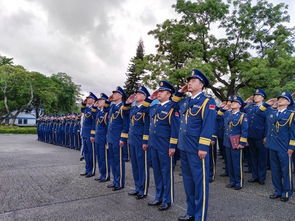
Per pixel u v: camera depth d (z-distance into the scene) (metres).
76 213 3.52
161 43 13.77
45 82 32.12
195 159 3.28
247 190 5.00
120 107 4.90
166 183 3.84
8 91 29.12
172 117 3.85
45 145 12.82
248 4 12.57
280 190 4.46
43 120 15.16
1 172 5.92
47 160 7.78
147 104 4.35
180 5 12.56
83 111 6.24
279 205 4.08
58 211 3.58
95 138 5.40
